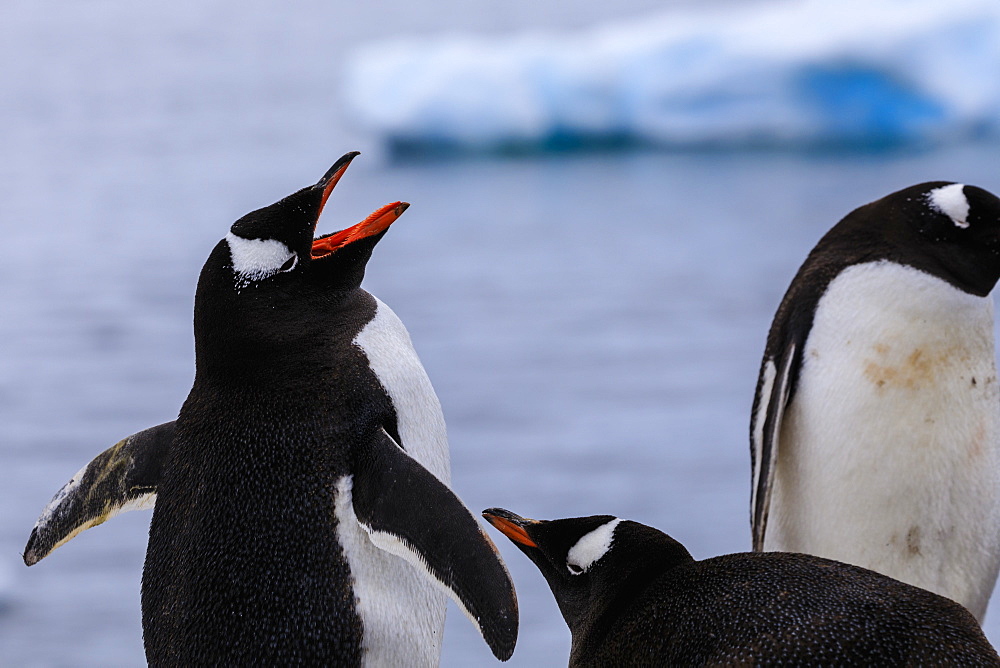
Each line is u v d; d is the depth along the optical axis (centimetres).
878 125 3569
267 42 12062
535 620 1243
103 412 2384
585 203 4400
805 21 3384
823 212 3825
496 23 12106
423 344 2923
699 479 1881
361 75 3838
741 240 3784
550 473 1948
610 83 3619
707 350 2781
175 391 2538
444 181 4812
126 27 13912
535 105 3725
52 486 1947
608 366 2669
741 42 3434
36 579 1508
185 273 3759
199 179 5388
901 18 3234
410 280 3581
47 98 8219
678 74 3541
